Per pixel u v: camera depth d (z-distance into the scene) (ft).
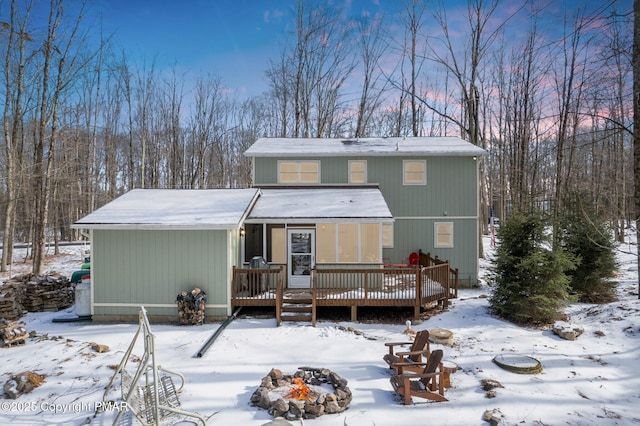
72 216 114.01
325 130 96.07
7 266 69.51
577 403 19.81
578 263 35.42
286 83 96.53
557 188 59.77
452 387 21.68
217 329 32.37
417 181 53.26
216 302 35.27
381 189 53.36
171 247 35.22
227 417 18.53
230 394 20.86
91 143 102.73
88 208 106.42
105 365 24.68
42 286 39.88
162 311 35.27
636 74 32.04
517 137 83.97
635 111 32.32
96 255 35.27
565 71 61.98
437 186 53.06
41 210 55.77
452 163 53.01
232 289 35.68
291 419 18.21
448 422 18.10
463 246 52.75
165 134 113.29
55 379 22.63
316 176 53.83
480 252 73.00
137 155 123.95
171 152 114.93
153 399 18.75
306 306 36.04
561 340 29.17
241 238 40.52
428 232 53.06
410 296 35.55
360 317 36.42
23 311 38.17
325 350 27.68
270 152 53.01
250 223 40.52
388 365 25.03
